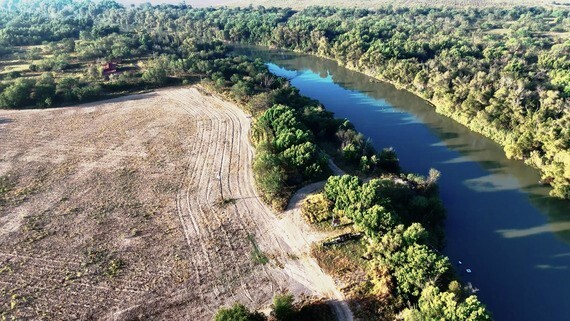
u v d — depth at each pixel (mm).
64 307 63781
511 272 75500
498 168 109188
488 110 124625
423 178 96750
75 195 91938
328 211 81750
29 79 149250
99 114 135375
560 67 156500
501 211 92125
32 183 96875
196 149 111500
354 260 70750
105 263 72125
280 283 67750
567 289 71812
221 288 67000
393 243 66375
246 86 147375
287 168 94438
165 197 90625
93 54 181875
